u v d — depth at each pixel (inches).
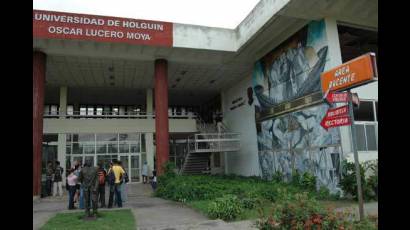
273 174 755.4
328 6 570.9
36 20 655.1
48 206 551.5
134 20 712.4
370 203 476.1
